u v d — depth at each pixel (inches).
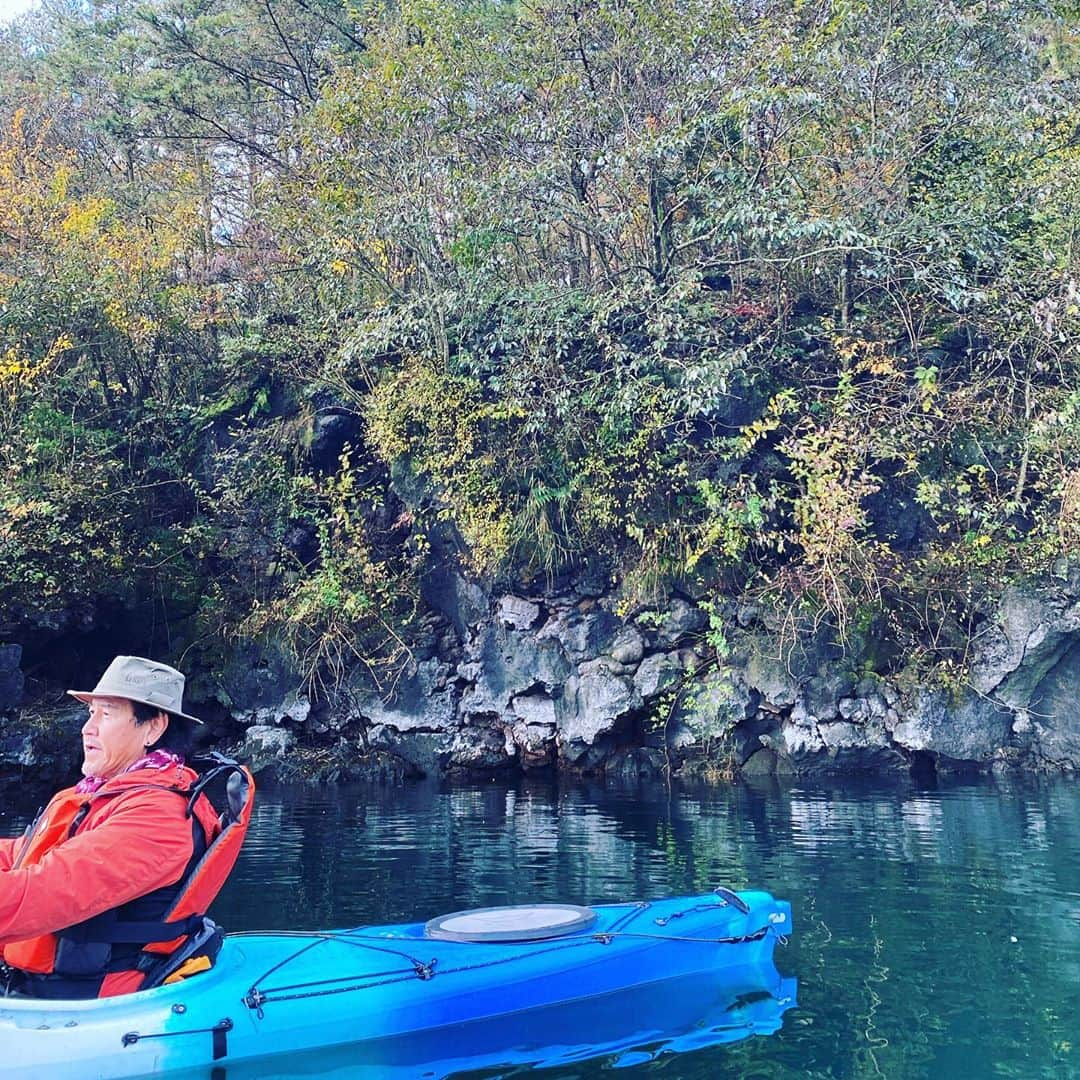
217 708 469.4
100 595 462.3
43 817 124.6
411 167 464.4
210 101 636.1
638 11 442.0
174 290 559.8
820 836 279.1
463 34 469.4
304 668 456.1
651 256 455.5
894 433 414.3
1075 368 431.5
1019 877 225.6
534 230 451.2
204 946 133.6
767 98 409.4
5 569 429.4
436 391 446.9
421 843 282.4
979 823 295.3
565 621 430.6
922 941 179.2
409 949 151.1
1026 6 457.4
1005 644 398.9
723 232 423.2
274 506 496.7
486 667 444.8
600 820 317.1
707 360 406.6
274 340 526.3
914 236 417.1
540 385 435.8
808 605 405.1
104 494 466.9
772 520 424.5
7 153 562.9
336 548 482.9
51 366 496.4
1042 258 440.5
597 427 430.0
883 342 432.8
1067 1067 126.5
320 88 513.0
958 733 396.8
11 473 452.8
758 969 164.6
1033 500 424.2
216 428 521.7
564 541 432.8
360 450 498.0
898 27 441.4
